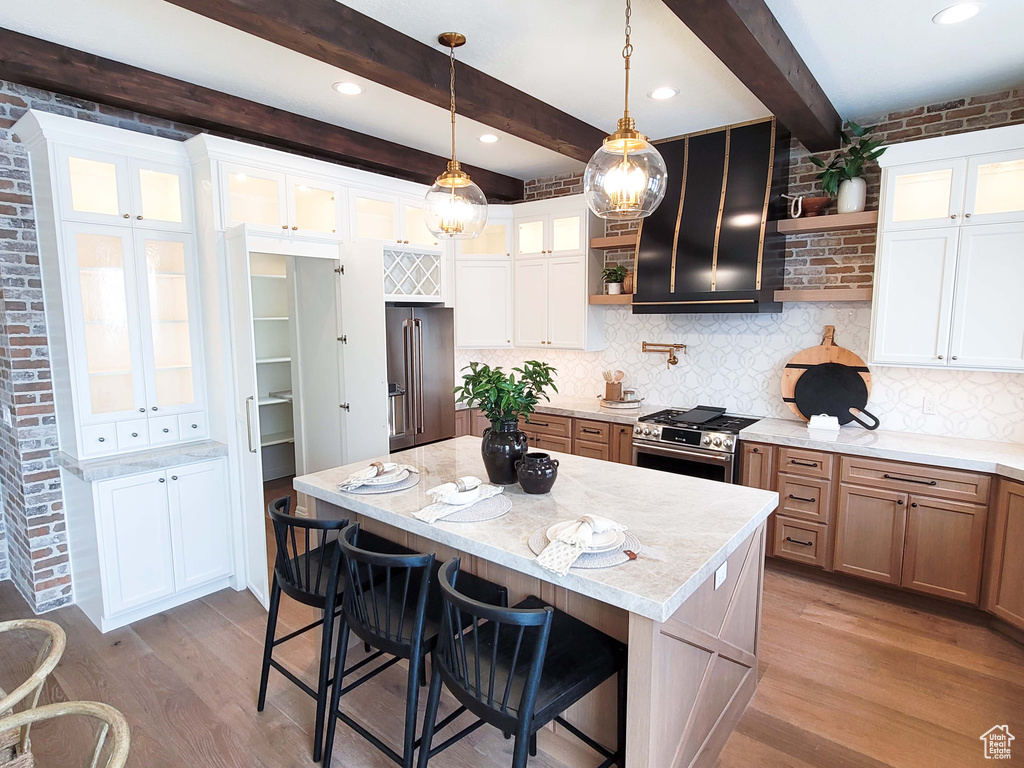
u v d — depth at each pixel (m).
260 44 2.72
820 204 3.74
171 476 3.27
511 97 3.24
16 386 3.11
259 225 3.49
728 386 4.45
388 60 2.56
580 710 2.13
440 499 2.30
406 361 4.48
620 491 2.53
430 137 4.15
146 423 3.33
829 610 3.30
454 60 2.89
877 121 3.70
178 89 3.13
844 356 3.87
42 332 3.19
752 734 2.33
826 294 3.65
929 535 3.18
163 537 3.26
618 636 1.98
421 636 1.88
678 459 4.04
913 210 3.32
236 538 3.56
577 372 5.32
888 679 2.67
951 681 2.65
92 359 3.15
